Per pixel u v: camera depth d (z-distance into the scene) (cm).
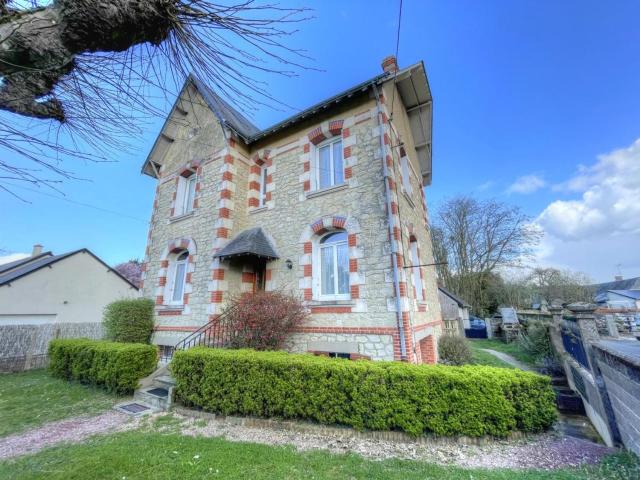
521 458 379
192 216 1090
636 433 351
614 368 410
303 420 514
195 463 380
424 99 1101
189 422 556
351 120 879
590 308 625
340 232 853
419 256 1022
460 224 3022
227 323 802
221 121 1033
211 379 591
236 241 942
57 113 251
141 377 758
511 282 3127
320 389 504
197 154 1177
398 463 379
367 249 745
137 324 1023
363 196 791
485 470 350
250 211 1038
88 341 965
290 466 374
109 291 2170
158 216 1252
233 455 402
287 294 837
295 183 949
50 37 202
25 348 1154
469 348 1137
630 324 1506
